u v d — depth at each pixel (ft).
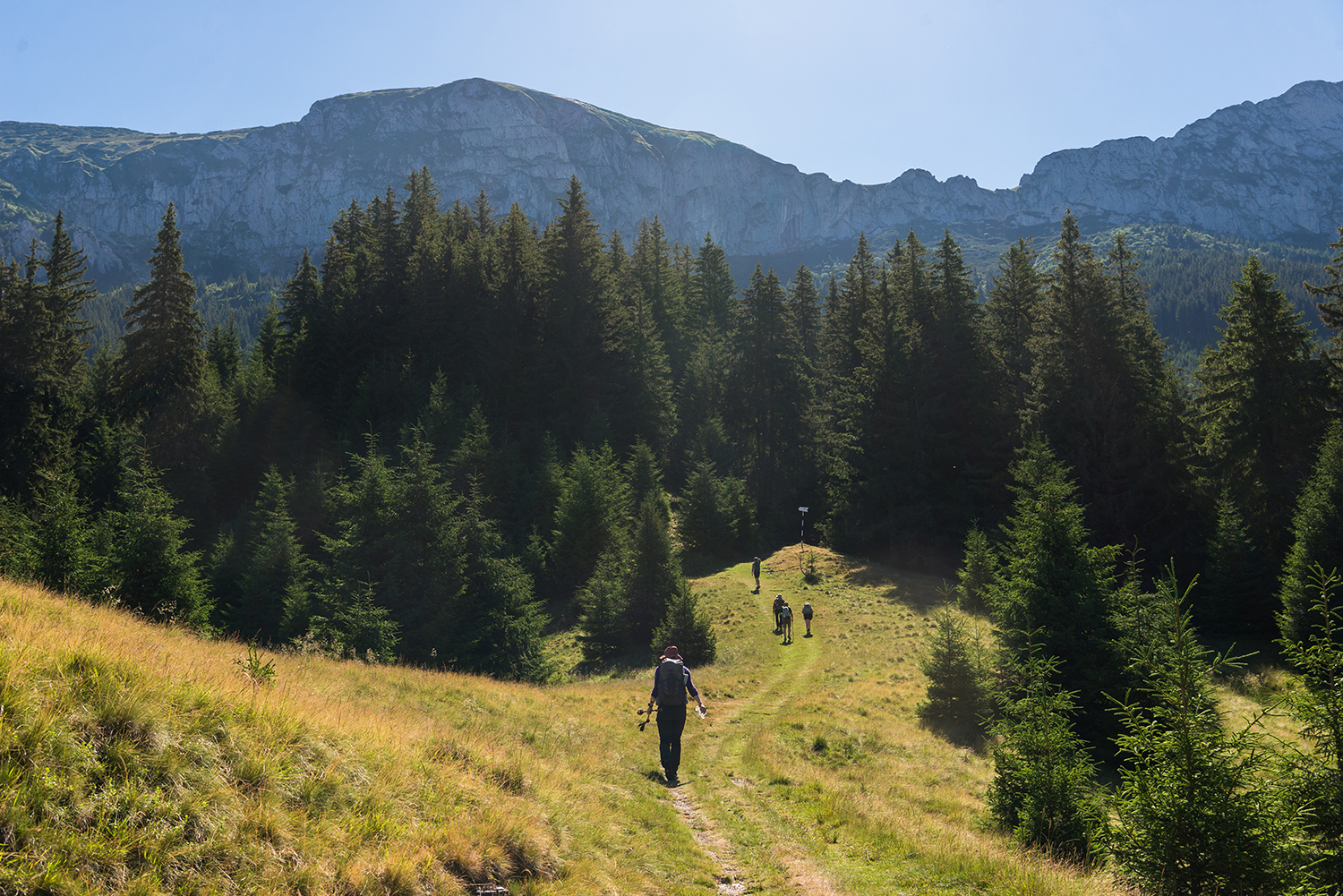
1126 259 169.17
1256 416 125.80
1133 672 50.47
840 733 51.42
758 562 135.95
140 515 81.41
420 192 272.31
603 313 220.84
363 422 197.98
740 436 236.43
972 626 84.23
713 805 30.45
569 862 19.36
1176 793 20.22
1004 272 197.36
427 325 224.12
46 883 11.41
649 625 116.67
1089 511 140.97
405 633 103.14
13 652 16.58
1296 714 21.30
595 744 39.06
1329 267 133.18
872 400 172.55
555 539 156.25
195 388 189.98
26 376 157.48
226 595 140.46
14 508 103.30
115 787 14.12
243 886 13.23
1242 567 111.65
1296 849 19.06
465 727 35.86
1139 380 146.72
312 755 19.27
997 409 166.91
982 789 41.14
